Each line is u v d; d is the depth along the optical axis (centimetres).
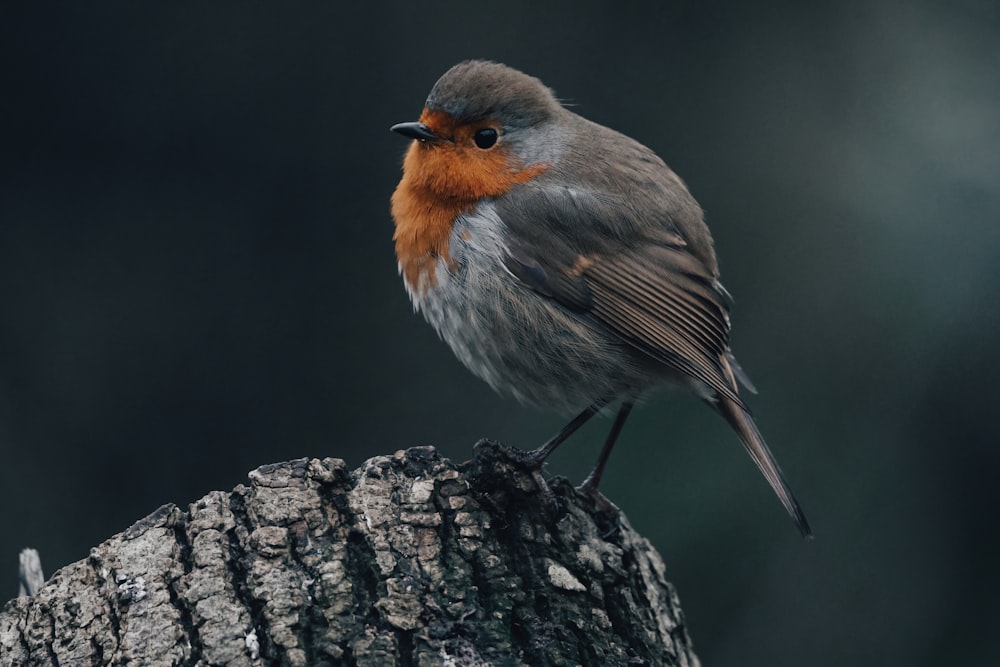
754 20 1188
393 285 1214
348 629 525
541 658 550
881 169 1111
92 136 1197
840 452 1057
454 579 556
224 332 1194
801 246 1113
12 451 1138
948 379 1050
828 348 1075
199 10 1212
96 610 536
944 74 1128
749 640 1027
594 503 664
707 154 1174
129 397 1173
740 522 1024
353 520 569
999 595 1035
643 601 634
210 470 1169
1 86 1184
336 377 1196
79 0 1188
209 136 1213
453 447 1167
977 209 1066
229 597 534
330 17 1227
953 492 1045
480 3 1236
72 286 1180
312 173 1225
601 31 1220
